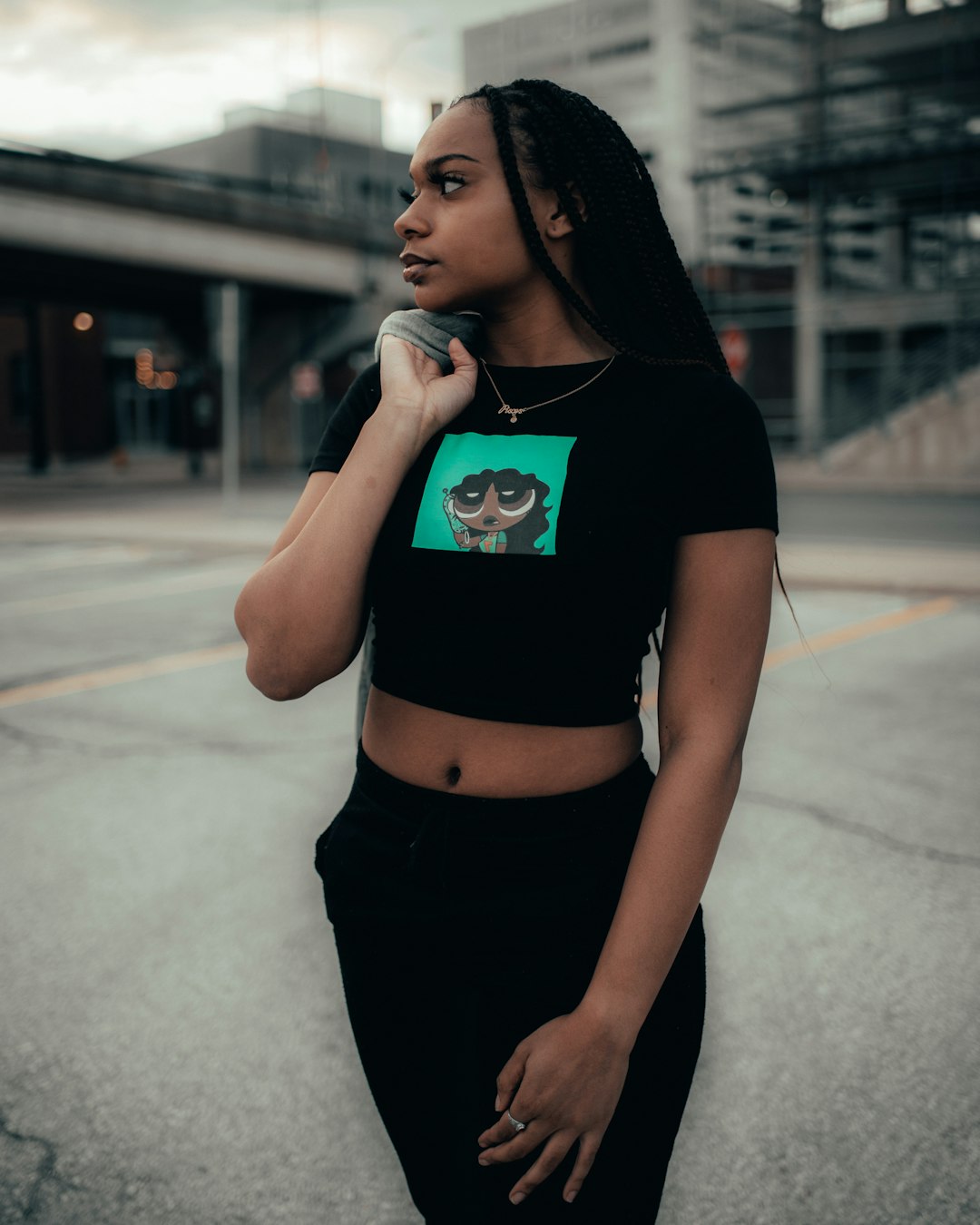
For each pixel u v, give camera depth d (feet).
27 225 84.48
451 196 3.90
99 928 11.16
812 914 11.32
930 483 76.28
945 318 88.33
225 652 24.53
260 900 11.79
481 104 3.91
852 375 100.07
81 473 123.13
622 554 3.69
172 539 46.91
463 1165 3.95
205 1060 8.93
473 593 3.74
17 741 17.63
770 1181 7.48
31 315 119.24
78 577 36.50
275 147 175.83
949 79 90.53
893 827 13.60
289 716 19.11
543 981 3.77
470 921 3.78
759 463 3.76
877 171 90.17
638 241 4.04
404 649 3.92
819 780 15.30
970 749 16.66
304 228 105.50
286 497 76.59
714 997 9.75
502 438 3.88
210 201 96.58
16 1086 8.56
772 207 99.09
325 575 3.68
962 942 10.71
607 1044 3.48
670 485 3.73
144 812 14.40
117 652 24.56
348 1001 4.21
